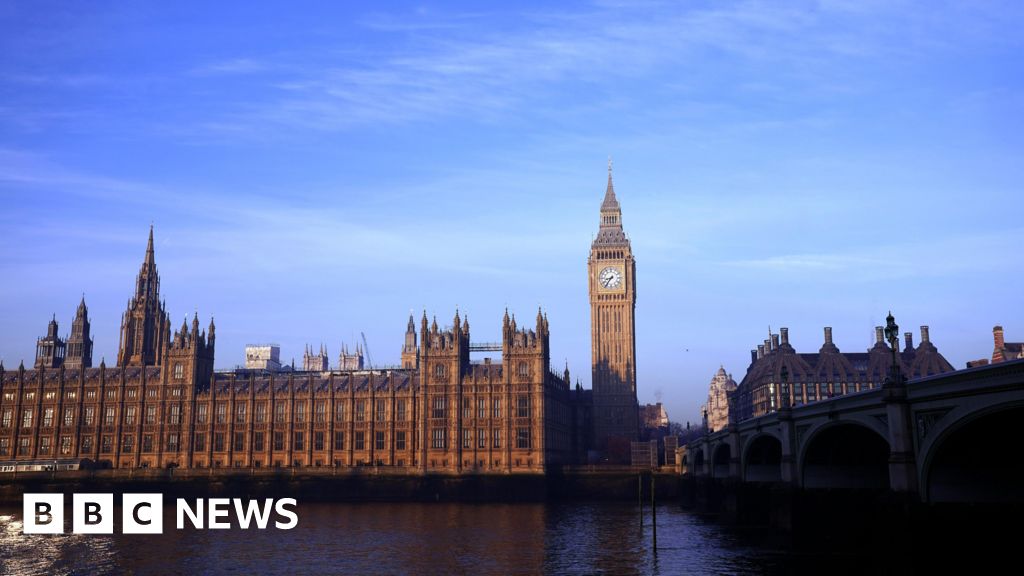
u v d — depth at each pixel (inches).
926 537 2677.2
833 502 4114.2
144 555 4330.7
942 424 2593.5
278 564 4013.3
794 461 4178.2
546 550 4350.4
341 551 4399.6
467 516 6328.7
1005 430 2564.0
